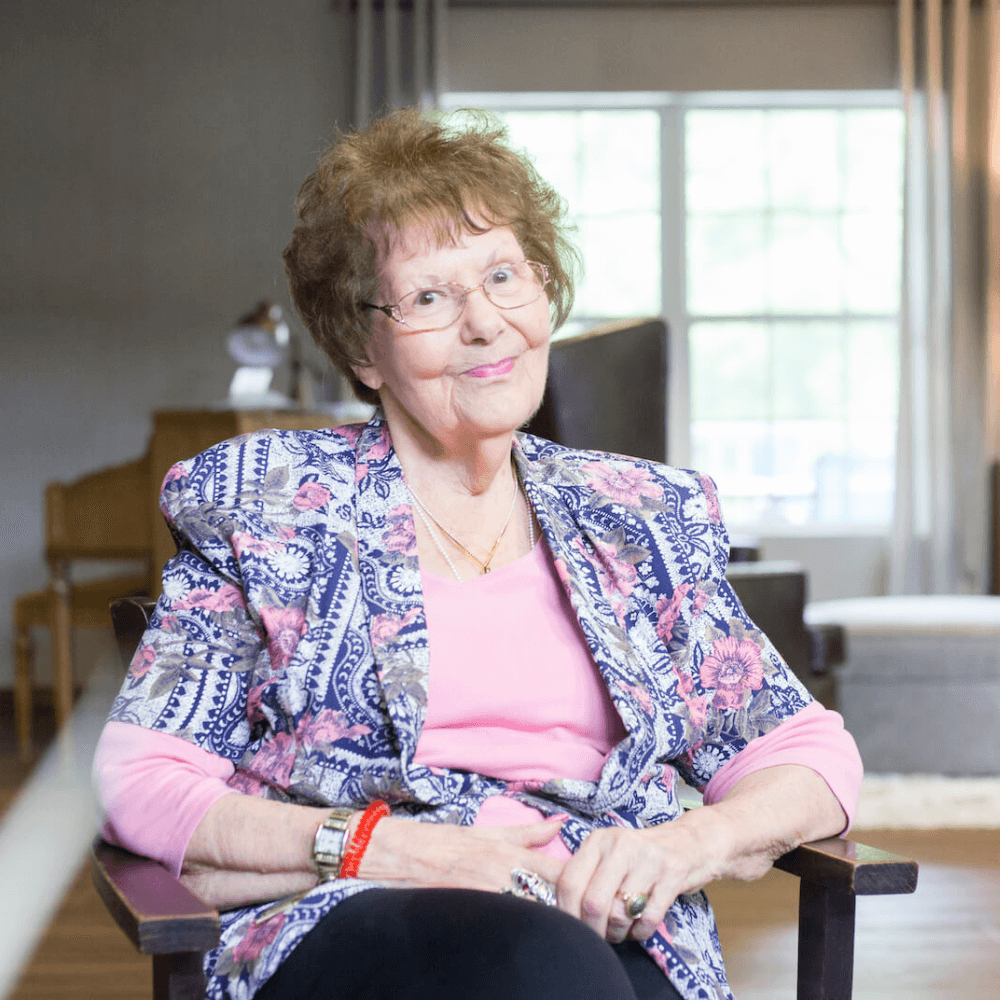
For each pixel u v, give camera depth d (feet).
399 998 3.06
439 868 3.63
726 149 20.33
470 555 4.41
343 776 3.99
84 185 19.43
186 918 3.13
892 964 8.46
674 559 4.45
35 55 19.34
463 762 4.11
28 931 9.18
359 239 4.30
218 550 4.14
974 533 19.72
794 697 4.50
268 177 19.56
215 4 19.48
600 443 7.94
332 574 4.08
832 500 20.44
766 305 20.36
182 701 4.01
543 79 19.71
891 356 20.38
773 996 7.77
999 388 19.56
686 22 19.69
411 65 19.56
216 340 19.56
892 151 20.29
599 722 4.27
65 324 19.49
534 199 4.50
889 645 13.46
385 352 4.33
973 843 11.11
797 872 3.99
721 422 20.42
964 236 19.57
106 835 3.92
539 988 3.00
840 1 19.69
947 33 19.69
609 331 8.13
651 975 3.81
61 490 14.52
